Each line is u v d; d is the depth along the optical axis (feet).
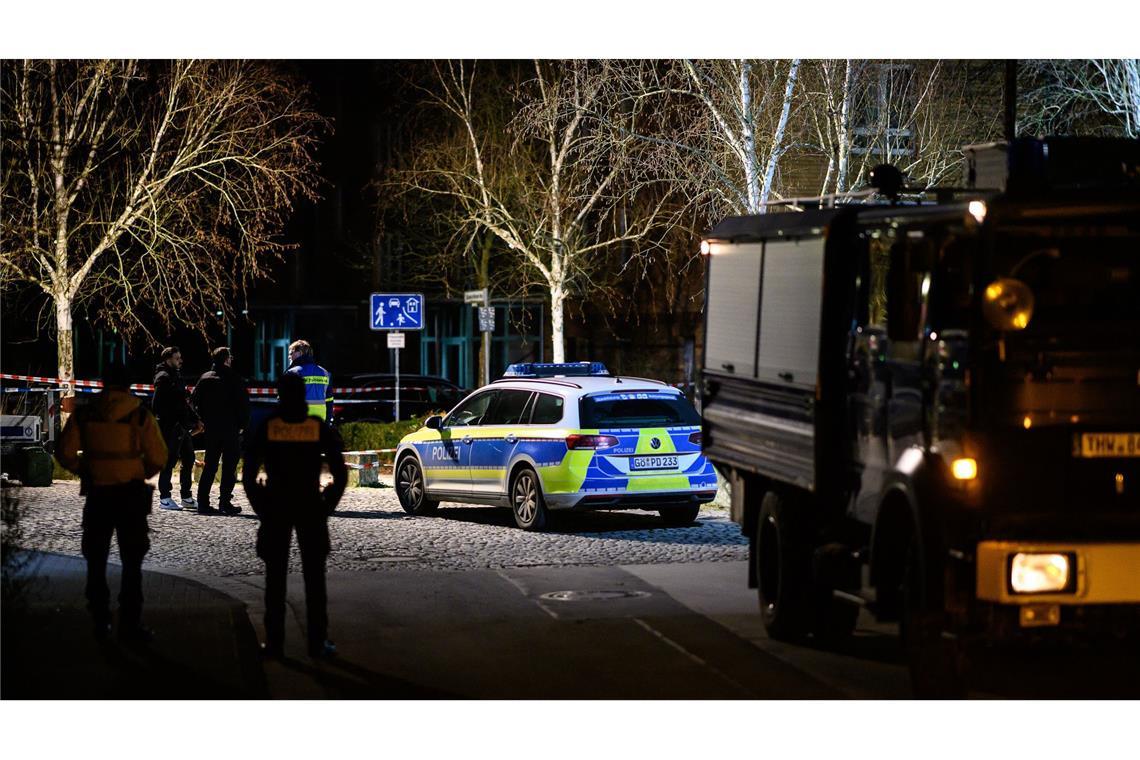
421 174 150.30
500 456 59.52
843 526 32.63
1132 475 25.55
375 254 160.04
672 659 33.04
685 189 94.68
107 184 119.44
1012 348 25.44
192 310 135.33
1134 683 30.32
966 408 25.53
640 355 159.94
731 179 91.56
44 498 69.56
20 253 111.14
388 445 99.96
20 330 144.56
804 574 34.24
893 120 96.94
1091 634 25.23
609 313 161.27
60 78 110.52
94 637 34.58
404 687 30.09
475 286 158.71
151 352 148.46
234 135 116.78
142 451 34.32
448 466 62.49
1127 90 98.84
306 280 161.38
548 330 167.02
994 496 25.34
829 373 31.50
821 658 33.09
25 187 110.11
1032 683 30.25
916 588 26.71
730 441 37.73
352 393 119.14
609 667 32.14
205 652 33.06
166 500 65.98
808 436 32.09
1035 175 29.17
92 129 111.86
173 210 115.03
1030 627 25.13
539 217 143.74
